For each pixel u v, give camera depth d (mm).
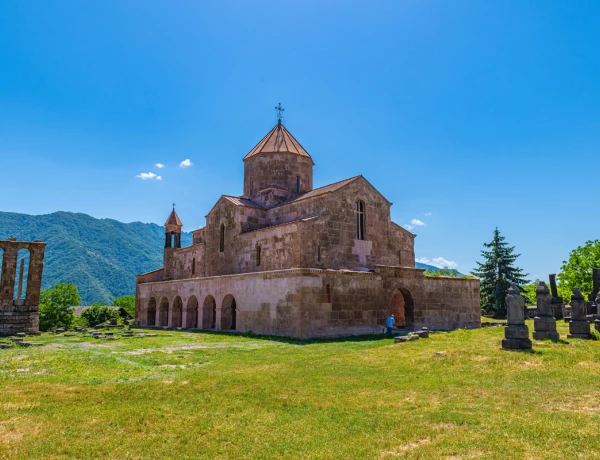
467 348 18219
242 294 32406
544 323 19641
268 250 34125
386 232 36312
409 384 12828
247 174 43688
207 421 9617
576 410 9773
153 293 46531
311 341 25547
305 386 12797
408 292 33906
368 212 35344
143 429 9148
